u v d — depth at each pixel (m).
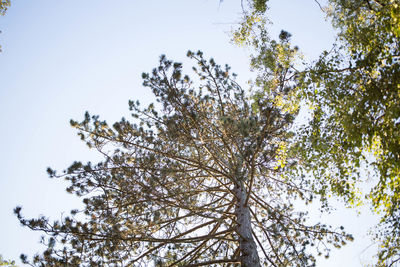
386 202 6.10
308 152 7.71
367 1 6.55
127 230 7.50
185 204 7.91
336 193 7.46
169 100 8.54
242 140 7.30
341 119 6.59
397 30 5.49
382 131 5.78
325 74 6.82
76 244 6.96
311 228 8.95
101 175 7.73
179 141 8.66
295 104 8.28
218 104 9.85
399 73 5.57
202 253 8.38
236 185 9.40
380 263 6.49
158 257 7.39
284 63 8.28
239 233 7.49
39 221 6.51
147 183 7.64
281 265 8.98
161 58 8.69
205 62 9.40
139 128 8.97
